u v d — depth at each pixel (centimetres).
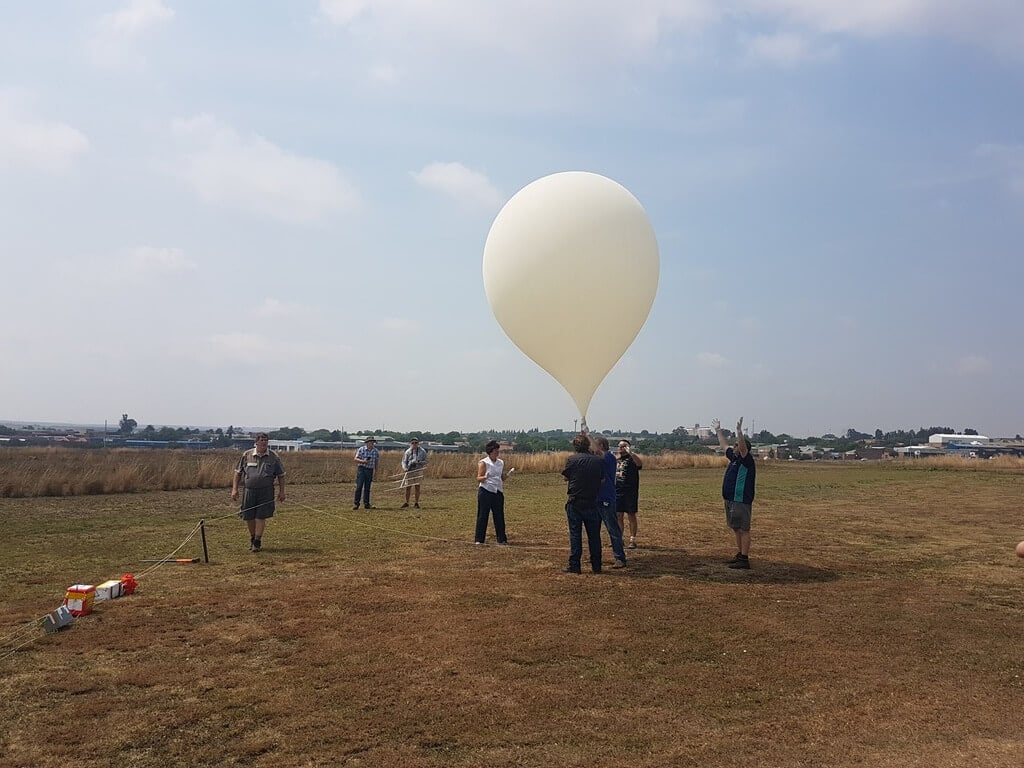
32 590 795
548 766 391
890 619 704
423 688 506
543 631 647
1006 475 3022
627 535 1236
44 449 4022
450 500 1819
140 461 2436
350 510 1584
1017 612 739
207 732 430
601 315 1081
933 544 1172
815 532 1291
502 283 1117
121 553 1029
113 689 500
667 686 516
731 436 985
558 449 4094
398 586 824
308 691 498
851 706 484
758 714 468
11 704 471
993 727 453
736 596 791
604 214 1078
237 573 895
